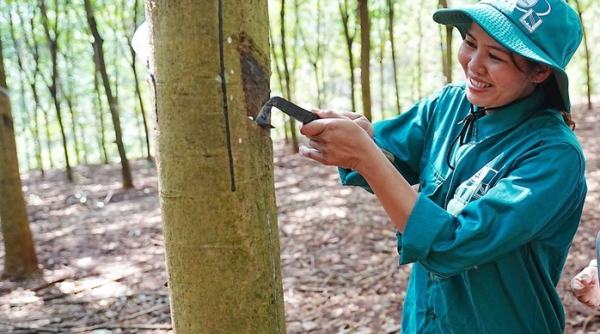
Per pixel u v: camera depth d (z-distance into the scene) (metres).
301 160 9.84
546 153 1.19
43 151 20.25
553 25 1.19
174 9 0.99
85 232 6.19
